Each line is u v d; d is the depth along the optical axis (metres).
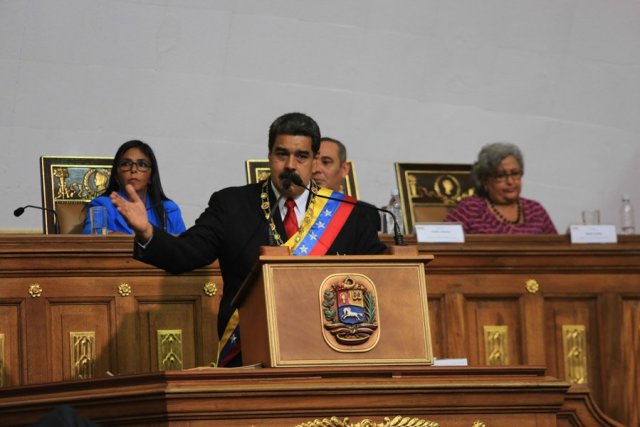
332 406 11.66
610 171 27.59
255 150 25.20
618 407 18.97
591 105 27.61
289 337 11.68
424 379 11.97
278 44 25.59
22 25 23.86
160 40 24.72
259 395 11.43
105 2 24.39
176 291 16.95
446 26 26.83
